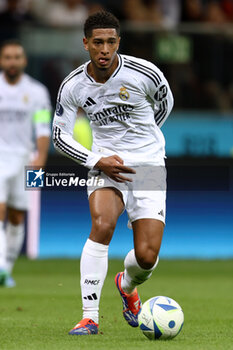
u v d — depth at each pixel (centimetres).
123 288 2283
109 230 2128
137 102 2189
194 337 2067
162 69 5325
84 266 2131
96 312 2142
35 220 5378
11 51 3847
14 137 3916
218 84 5447
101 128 2234
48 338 2042
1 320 2520
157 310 1986
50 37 5153
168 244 5478
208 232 5494
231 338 2055
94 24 2080
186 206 5456
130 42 5259
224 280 4197
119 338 2033
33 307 2934
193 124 5397
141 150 2234
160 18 5888
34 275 4431
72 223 5406
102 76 2144
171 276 4403
